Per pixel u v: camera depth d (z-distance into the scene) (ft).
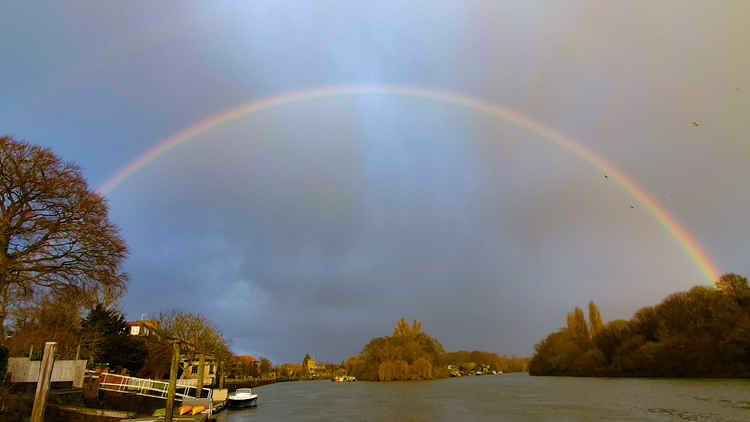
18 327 163.63
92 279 123.85
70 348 170.91
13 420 81.87
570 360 467.52
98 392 129.49
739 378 291.79
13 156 111.34
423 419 148.36
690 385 259.19
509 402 203.31
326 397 263.70
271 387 424.46
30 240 113.39
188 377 266.77
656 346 346.13
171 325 278.87
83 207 120.88
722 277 340.80
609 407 167.73
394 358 487.61
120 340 207.41
